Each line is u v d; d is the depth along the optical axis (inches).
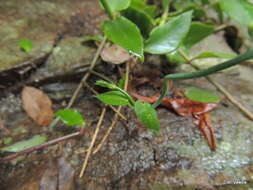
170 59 5.9
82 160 4.4
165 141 4.6
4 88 5.7
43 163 4.4
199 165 4.2
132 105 4.1
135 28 4.3
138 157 4.4
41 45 6.2
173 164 4.3
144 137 4.6
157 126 3.8
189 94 5.1
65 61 6.1
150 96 5.5
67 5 8.0
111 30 4.3
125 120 5.0
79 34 7.1
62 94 5.9
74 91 6.0
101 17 7.8
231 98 5.5
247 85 6.2
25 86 5.7
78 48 6.5
